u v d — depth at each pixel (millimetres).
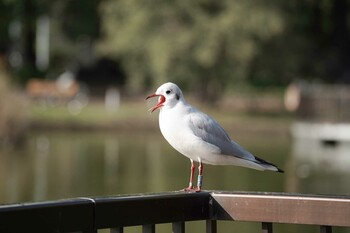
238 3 38500
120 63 47750
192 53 38594
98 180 19219
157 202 4500
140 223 4438
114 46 41062
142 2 39781
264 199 4586
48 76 51250
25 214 3934
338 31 49188
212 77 40156
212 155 5523
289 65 40719
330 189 17250
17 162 22766
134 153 26375
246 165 5609
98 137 32812
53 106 40312
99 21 51438
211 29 37969
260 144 29797
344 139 29391
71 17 51281
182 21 39438
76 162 23203
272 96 46250
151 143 30688
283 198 4535
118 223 4320
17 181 18828
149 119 36938
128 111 38906
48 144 28719
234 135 34250
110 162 23422
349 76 48906
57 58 52750
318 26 47281
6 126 27234
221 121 36812
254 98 44719
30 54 52094
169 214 4562
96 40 52406
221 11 39469
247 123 36594
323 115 30859
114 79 54188
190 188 5414
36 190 17484
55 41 52562
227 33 37969
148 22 39594
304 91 33219
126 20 41094
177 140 5570
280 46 40219
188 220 4672
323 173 20406
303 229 12531
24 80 49094
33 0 49562
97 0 50719
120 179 19438
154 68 38812
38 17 50281
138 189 17562
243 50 38031
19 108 27719
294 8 41406
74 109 39531
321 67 46344
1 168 21281
